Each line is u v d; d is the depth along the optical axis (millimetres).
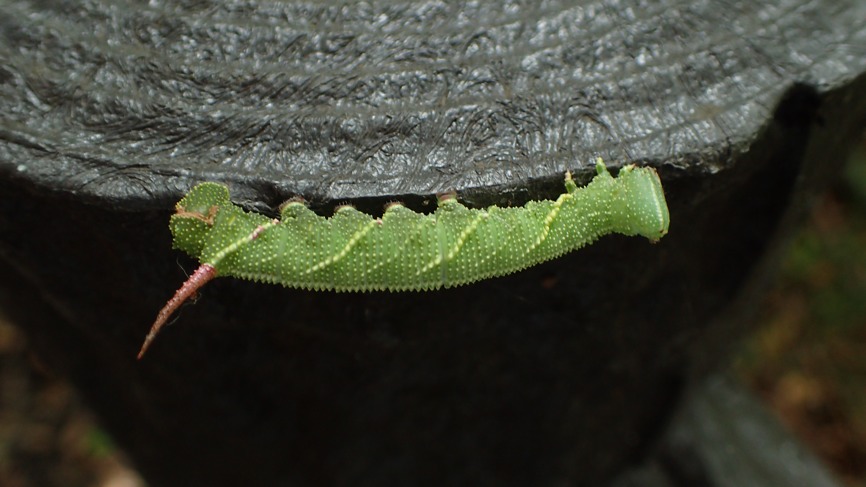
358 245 220
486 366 245
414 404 251
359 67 223
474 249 221
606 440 268
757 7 228
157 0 225
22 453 389
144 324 235
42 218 222
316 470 262
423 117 221
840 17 229
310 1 225
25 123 220
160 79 222
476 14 226
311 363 241
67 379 257
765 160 230
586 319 239
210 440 257
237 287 227
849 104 230
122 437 267
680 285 240
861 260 471
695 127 221
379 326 234
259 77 222
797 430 433
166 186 218
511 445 261
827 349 456
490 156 220
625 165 220
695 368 260
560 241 224
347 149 220
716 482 299
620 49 225
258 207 220
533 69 224
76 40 223
